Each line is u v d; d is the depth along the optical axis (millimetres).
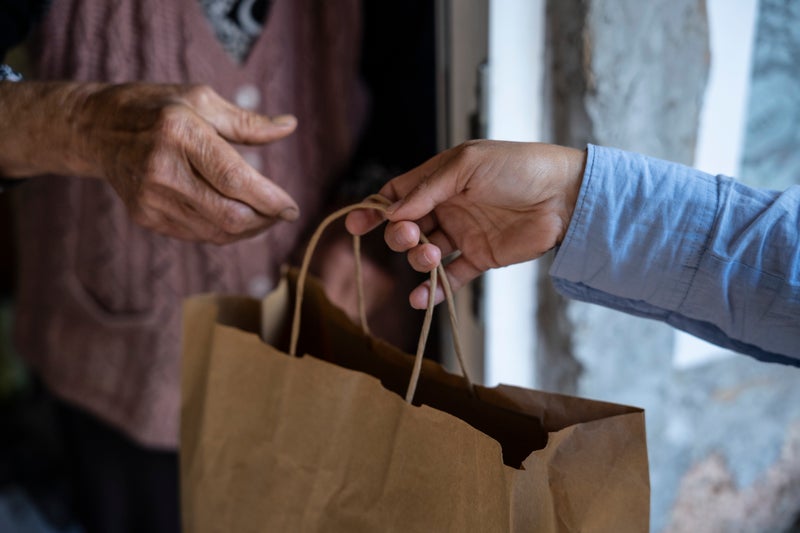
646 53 873
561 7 845
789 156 1086
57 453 1898
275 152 1086
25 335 1154
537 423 617
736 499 1327
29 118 758
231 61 1023
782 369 1283
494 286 944
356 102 1177
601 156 640
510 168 628
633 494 580
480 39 843
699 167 1007
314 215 1160
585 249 658
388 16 1170
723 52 957
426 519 597
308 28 1080
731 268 627
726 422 1256
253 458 712
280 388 682
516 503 532
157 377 1063
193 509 788
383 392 614
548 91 886
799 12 994
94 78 979
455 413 662
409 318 1192
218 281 1065
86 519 1277
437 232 728
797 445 1371
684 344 1129
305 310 813
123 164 707
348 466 644
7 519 1711
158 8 952
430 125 1177
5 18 826
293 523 688
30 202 1066
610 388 1032
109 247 1028
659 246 642
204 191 685
